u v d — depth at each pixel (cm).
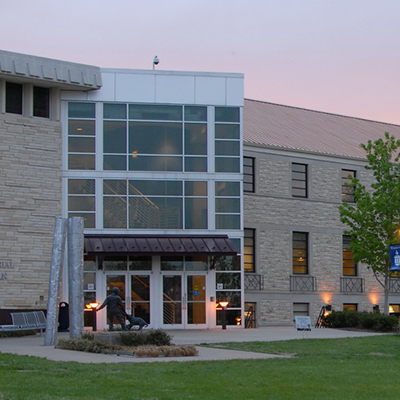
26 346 2309
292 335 2881
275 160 3853
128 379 1464
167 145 3409
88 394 1267
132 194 3356
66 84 3266
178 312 3350
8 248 3142
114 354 2028
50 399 1201
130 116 3384
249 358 1977
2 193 3152
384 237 3553
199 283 3384
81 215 3297
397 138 4800
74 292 2359
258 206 3772
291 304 3831
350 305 4081
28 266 3173
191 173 3412
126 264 3322
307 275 3912
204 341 2556
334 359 2008
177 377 1515
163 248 3256
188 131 3434
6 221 3148
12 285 3134
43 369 1593
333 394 1337
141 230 3341
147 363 1789
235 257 3444
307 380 1517
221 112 3472
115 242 3256
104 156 3347
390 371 1712
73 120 3331
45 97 3312
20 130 3209
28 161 3216
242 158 3475
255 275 3728
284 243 3844
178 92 3434
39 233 3209
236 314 3419
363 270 4131
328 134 4462
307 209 3941
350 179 3753
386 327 3158
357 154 4188
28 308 3155
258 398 1270
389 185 3525
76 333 2339
